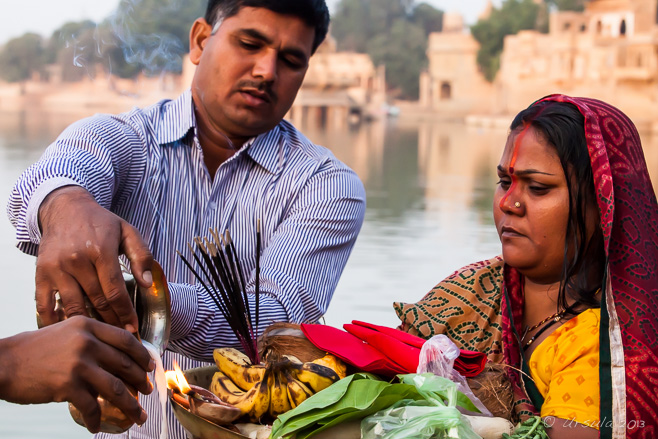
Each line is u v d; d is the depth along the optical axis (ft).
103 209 3.46
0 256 26.61
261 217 5.37
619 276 3.85
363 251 30.40
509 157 4.11
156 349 3.40
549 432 3.67
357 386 3.32
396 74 257.96
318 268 5.28
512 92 186.60
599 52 168.55
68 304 3.19
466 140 130.62
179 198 5.30
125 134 5.15
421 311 4.62
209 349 4.49
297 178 5.41
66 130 4.97
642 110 160.86
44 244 3.30
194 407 3.39
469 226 39.06
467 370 3.83
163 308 3.50
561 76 174.40
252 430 3.42
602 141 3.92
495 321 4.49
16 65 225.56
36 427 13.14
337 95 194.18
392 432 3.18
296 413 3.23
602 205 3.87
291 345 3.86
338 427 3.29
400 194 54.80
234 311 3.87
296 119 191.83
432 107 232.94
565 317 4.14
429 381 3.38
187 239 5.30
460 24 274.98
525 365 4.14
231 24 5.08
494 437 3.48
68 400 2.69
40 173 4.28
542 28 219.00
